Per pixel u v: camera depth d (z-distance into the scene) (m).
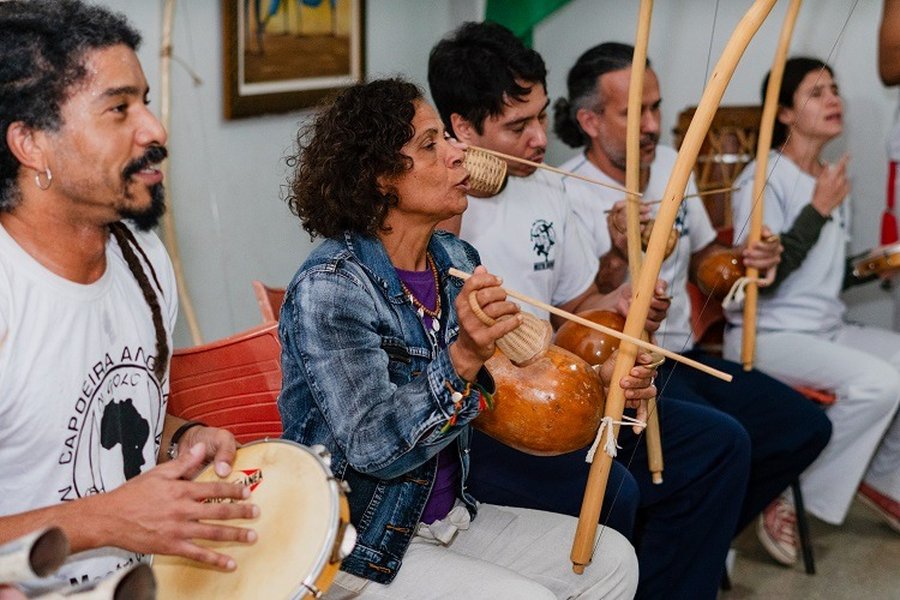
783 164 3.20
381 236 1.75
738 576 2.99
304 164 1.73
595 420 1.72
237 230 3.12
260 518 1.44
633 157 2.09
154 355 1.59
